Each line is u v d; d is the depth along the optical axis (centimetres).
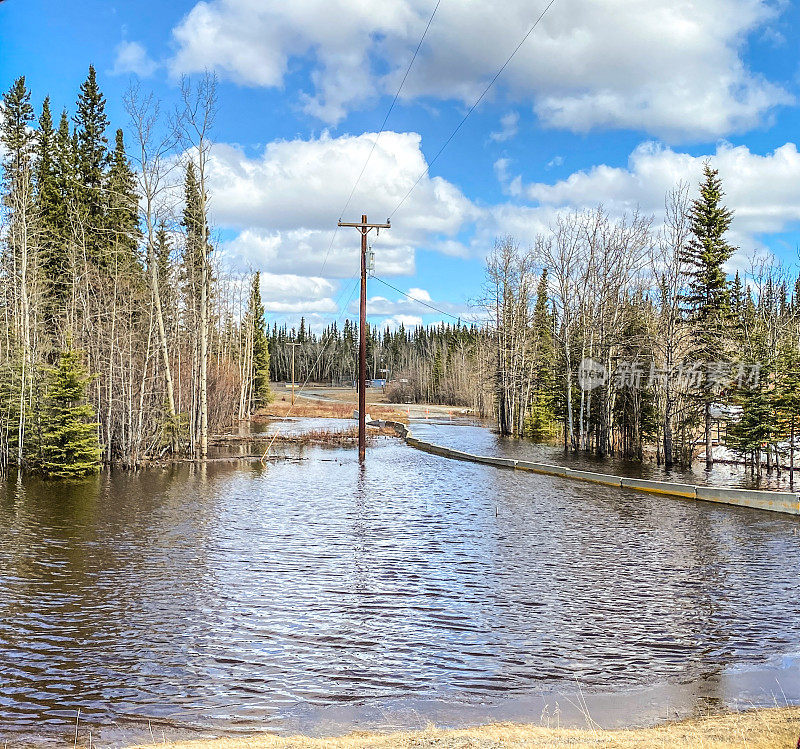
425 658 1112
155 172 3672
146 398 3881
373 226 4088
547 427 5919
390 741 773
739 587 1520
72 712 906
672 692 984
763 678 1036
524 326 6362
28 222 4062
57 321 4272
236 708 924
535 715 905
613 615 1330
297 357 18238
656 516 2378
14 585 1458
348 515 2366
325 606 1366
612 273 4812
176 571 1596
